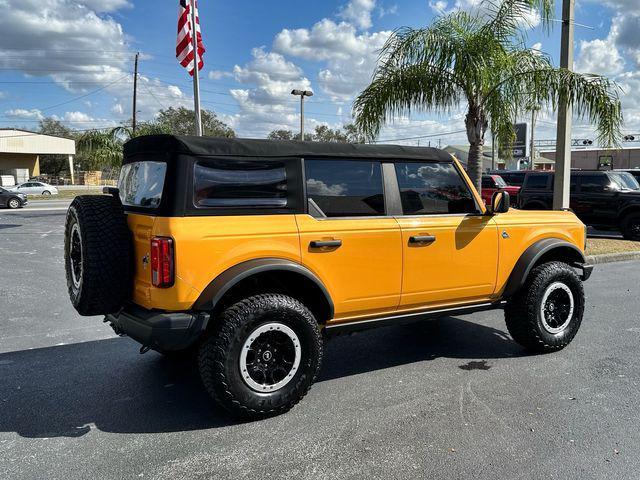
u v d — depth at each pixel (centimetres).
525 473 298
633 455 318
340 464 311
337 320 415
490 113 1009
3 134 5719
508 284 488
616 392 413
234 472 303
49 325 619
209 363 352
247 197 367
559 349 512
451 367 475
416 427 356
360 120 1060
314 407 391
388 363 488
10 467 310
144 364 490
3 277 898
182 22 1171
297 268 373
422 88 995
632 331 581
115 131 2638
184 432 354
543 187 1533
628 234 1341
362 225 407
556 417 370
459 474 298
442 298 456
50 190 4475
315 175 397
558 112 1098
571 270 506
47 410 389
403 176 439
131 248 373
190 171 347
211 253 348
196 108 1184
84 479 297
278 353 373
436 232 441
